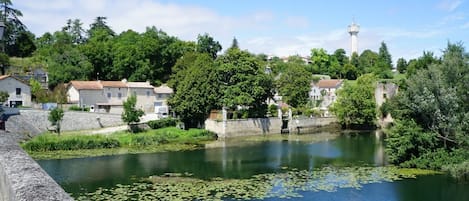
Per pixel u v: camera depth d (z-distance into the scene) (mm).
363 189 34188
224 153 54094
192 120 75188
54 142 54062
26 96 74125
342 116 85188
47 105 74062
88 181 37219
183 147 59438
